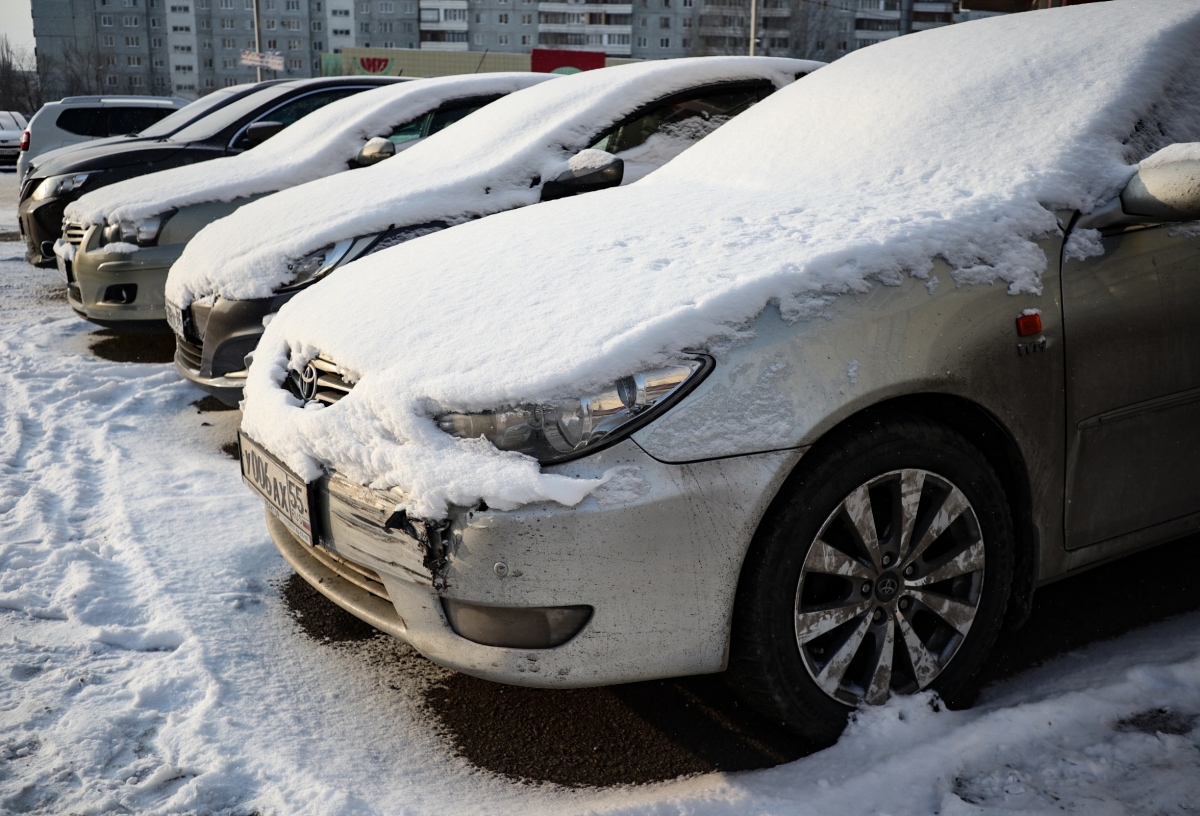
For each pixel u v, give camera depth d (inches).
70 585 109.9
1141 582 109.1
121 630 100.5
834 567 76.4
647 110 175.8
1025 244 82.4
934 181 93.2
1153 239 88.5
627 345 71.8
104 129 544.4
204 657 95.1
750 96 185.2
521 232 100.5
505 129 176.6
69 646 97.7
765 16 2876.5
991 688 89.6
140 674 92.6
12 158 821.9
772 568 73.5
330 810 72.9
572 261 87.6
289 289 148.6
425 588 74.2
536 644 72.0
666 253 85.5
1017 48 109.7
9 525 125.9
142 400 184.2
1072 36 107.3
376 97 237.6
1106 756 77.2
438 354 78.0
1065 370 82.7
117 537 122.4
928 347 76.5
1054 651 95.6
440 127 231.8
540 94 187.0
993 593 83.8
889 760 76.5
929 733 79.7
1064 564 87.8
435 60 1552.7
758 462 71.8
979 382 78.4
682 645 73.1
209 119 313.1
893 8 2955.2
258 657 96.7
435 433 73.8
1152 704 83.7
